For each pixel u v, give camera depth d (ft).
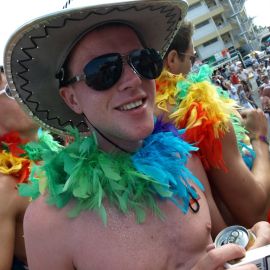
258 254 1.48
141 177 1.76
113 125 1.70
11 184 2.65
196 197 1.92
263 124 2.91
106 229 1.64
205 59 77.10
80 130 2.15
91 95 1.69
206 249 1.79
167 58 2.59
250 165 2.74
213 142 2.19
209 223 1.91
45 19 1.58
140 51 1.70
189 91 2.37
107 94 1.66
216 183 2.35
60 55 1.76
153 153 1.90
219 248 1.51
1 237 2.49
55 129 2.09
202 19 76.07
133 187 1.76
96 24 1.68
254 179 2.36
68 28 1.65
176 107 2.40
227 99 2.59
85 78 1.67
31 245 1.73
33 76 1.85
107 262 1.60
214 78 20.88
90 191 1.68
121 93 1.65
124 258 1.61
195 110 2.24
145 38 2.00
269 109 6.49
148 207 1.74
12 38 1.63
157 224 1.72
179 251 1.73
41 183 1.77
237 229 1.73
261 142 2.86
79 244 1.63
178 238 1.73
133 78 1.65
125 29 1.75
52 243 1.67
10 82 1.83
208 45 77.10
